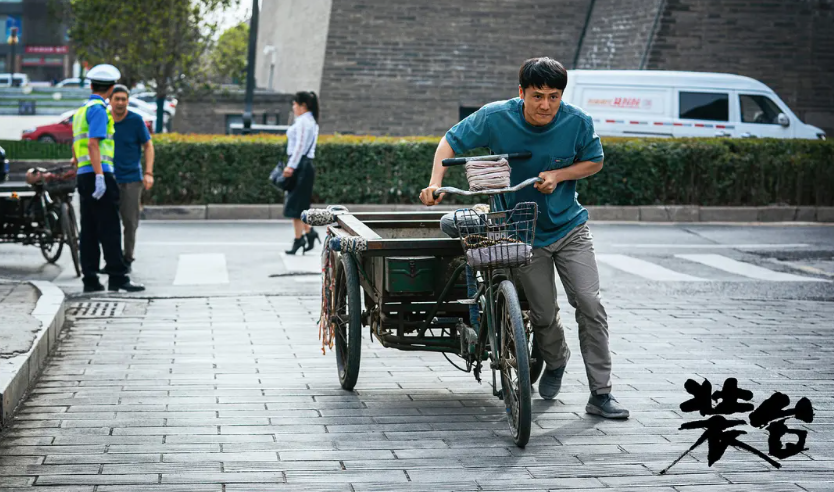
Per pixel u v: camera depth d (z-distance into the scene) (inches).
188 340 293.9
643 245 542.0
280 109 1043.3
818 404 229.1
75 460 184.1
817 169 684.1
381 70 964.6
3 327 266.8
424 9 967.6
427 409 223.6
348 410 222.1
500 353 205.5
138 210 428.8
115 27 975.0
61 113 2031.3
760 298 382.3
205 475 177.0
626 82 784.9
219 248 505.7
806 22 938.1
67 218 418.0
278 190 653.3
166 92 1028.5
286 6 1261.1
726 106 778.2
